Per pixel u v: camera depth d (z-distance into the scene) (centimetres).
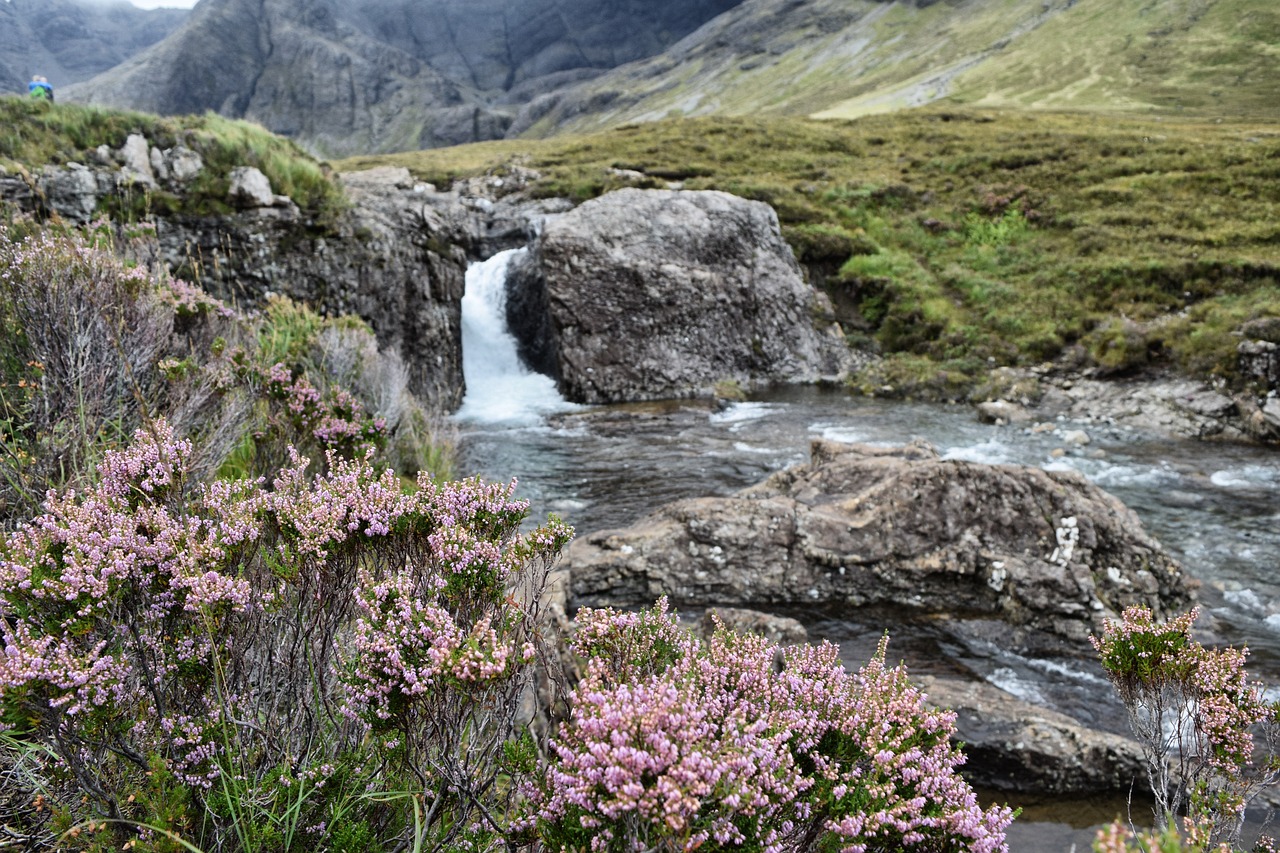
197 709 238
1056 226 2706
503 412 1836
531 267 2291
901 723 225
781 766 194
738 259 2289
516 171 3619
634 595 697
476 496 282
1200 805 291
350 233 1594
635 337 2078
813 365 2244
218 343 544
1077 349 1894
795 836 204
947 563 700
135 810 213
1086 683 568
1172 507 1059
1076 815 423
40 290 460
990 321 2167
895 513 736
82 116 1371
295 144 1784
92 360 462
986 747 453
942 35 11950
